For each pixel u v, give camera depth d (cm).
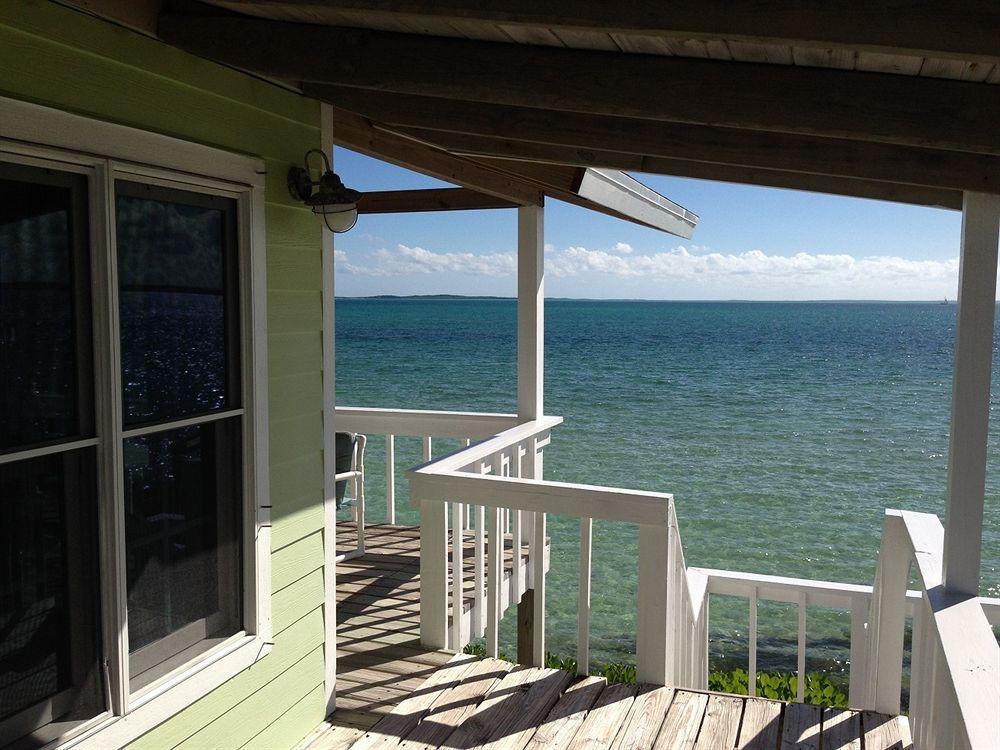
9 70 206
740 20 164
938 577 279
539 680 379
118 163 236
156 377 257
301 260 332
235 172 287
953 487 270
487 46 243
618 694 364
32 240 215
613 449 2402
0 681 211
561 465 2175
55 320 222
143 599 256
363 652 412
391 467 654
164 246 260
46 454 220
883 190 335
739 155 289
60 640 228
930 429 2758
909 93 206
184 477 272
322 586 353
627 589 1096
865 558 1395
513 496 389
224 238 289
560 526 1402
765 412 3127
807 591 444
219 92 281
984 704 202
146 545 256
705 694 364
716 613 1049
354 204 326
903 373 4238
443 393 3953
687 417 3003
